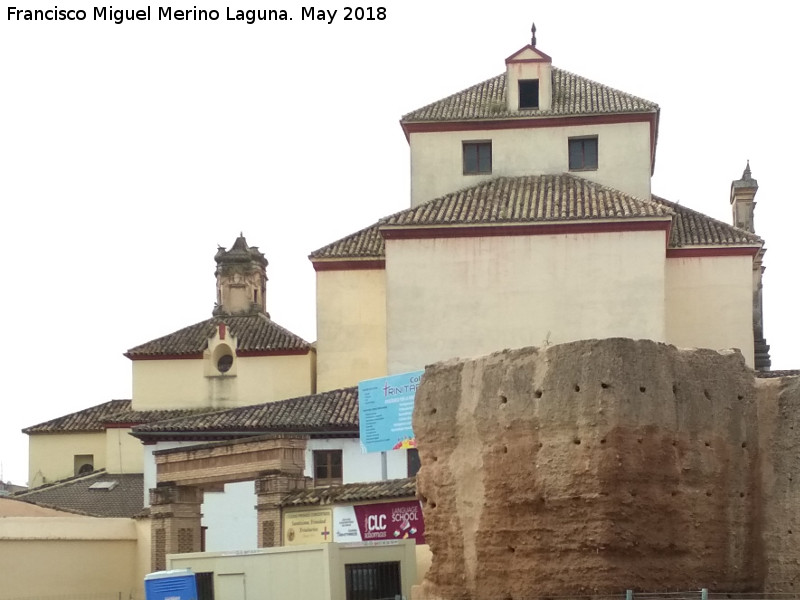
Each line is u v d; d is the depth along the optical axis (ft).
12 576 137.49
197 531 140.26
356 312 183.42
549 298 168.35
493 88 195.31
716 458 84.43
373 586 112.47
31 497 184.34
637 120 182.70
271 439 132.77
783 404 85.71
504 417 85.87
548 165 183.93
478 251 170.40
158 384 197.36
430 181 185.26
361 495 127.54
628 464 80.64
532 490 83.35
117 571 148.46
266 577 114.32
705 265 176.35
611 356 81.92
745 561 84.48
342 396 163.73
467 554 87.51
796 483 83.61
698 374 85.05
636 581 79.97
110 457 194.80
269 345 194.29
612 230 167.94
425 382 93.25
